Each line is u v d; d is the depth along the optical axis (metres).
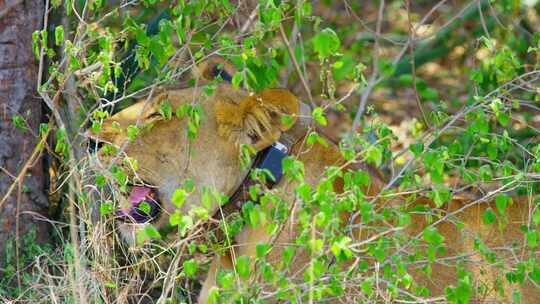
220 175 7.62
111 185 7.34
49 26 8.81
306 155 7.79
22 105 8.66
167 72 7.71
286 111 7.34
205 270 9.23
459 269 6.83
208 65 8.18
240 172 7.60
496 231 7.90
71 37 9.22
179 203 6.19
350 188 6.44
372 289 6.79
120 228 7.89
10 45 8.53
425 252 7.66
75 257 6.92
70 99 8.53
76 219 8.72
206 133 7.63
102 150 7.45
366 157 6.29
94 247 7.28
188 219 6.18
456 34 13.05
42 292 8.05
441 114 7.61
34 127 8.79
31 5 8.60
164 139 7.70
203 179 7.65
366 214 6.30
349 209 6.32
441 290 7.70
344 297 7.20
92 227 7.50
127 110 7.81
